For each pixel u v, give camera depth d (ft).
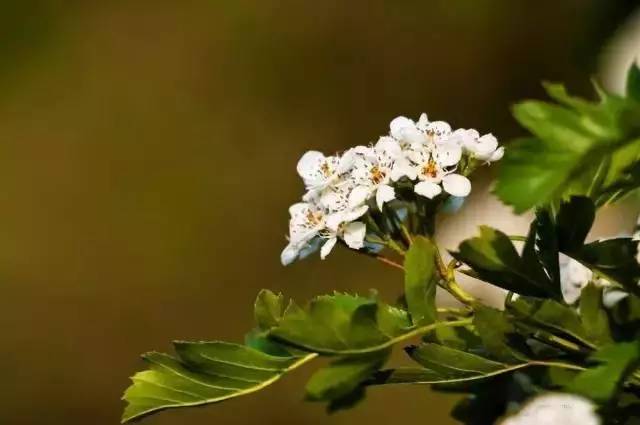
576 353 3.51
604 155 3.60
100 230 10.53
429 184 3.55
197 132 10.96
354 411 9.66
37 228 10.44
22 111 10.84
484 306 3.49
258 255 10.65
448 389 3.64
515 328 3.50
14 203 10.47
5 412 9.86
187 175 10.85
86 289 10.35
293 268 10.54
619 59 5.06
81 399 10.05
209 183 10.84
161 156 10.87
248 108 11.10
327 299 3.51
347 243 3.57
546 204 3.59
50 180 10.65
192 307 10.43
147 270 10.47
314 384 3.47
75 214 10.55
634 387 3.52
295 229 3.61
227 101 11.10
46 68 11.00
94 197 10.64
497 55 11.01
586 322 3.48
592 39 8.60
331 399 3.47
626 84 3.66
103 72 11.05
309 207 3.61
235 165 10.94
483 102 11.09
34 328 10.12
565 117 3.61
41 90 10.92
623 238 3.48
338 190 3.59
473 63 11.10
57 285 10.31
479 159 3.59
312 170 3.61
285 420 9.73
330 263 10.48
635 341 3.43
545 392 3.54
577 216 3.47
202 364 3.53
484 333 3.48
